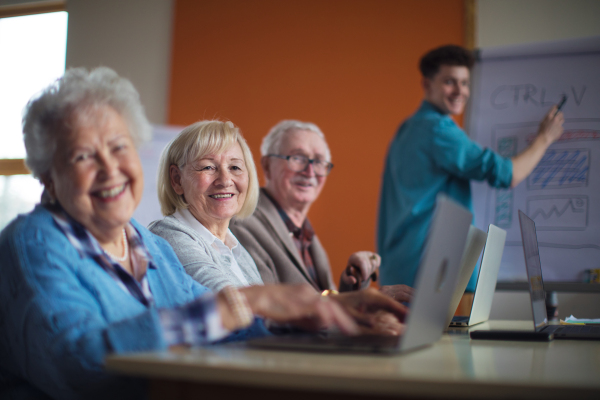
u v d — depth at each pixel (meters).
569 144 2.83
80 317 0.76
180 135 1.60
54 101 0.91
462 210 0.83
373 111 3.06
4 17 3.76
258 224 2.14
